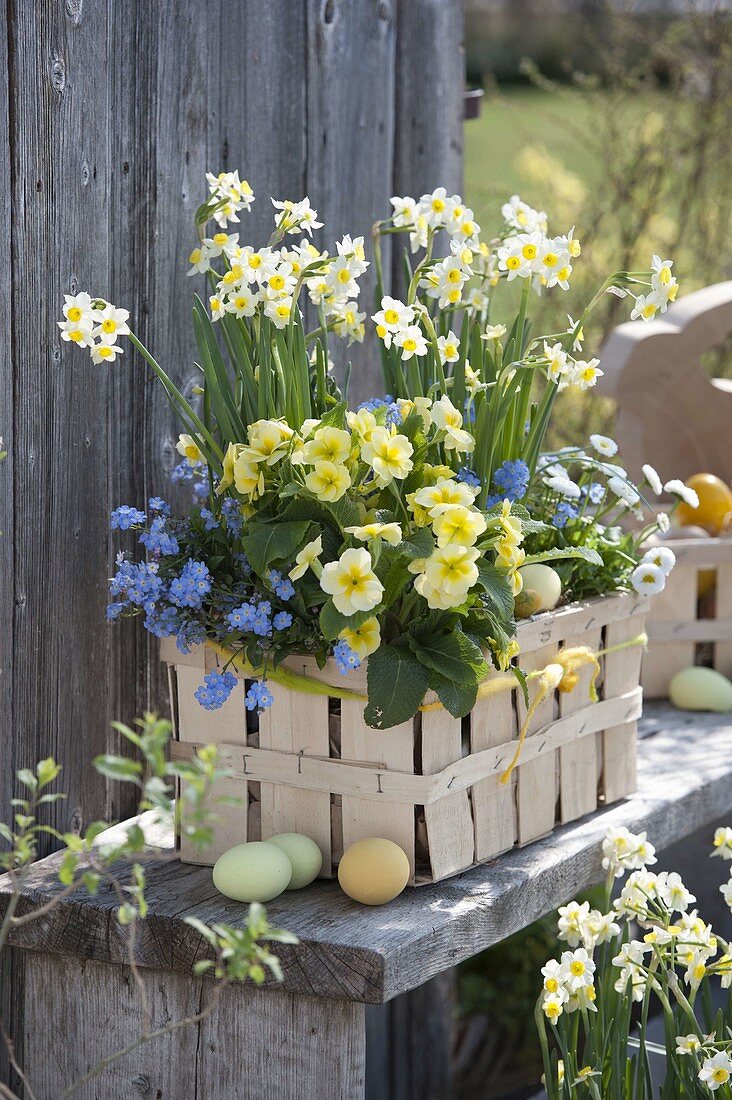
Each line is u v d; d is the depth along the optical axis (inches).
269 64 111.0
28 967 101.0
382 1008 125.7
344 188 116.3
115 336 97.7
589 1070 99.0
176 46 106.0
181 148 106.7
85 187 102.5
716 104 184.7
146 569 97.4
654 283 99.9
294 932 95.2
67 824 103.6
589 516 108.7
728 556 118.9
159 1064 99.2
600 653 104.5
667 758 112.7
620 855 102.0
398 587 96.6
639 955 100.9
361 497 96.7
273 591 97.3
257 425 96.1
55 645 102.5
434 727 97.6
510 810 101.7
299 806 99.0
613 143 185.3
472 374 100.8
